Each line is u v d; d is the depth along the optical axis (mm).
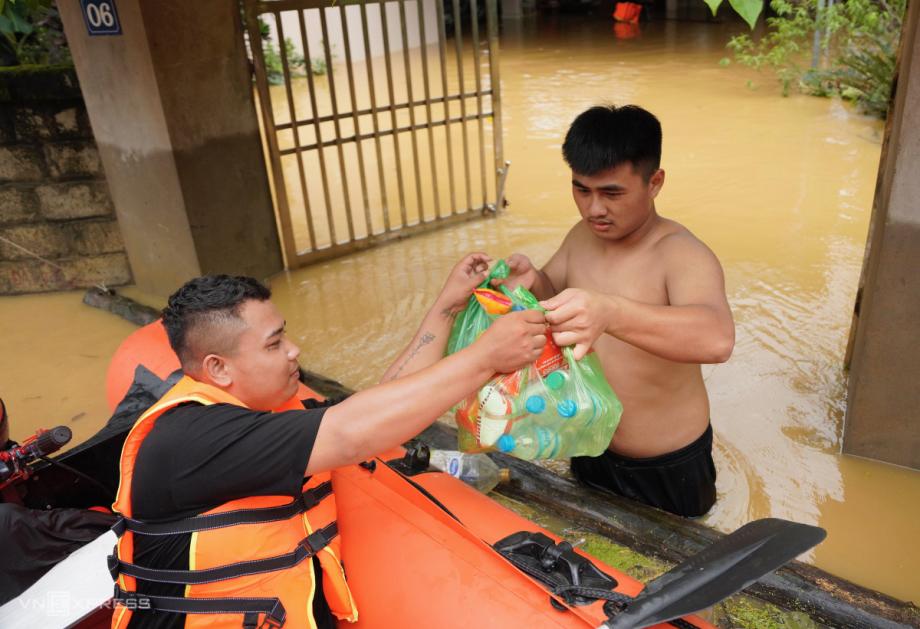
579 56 13672
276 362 1881
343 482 2277
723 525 3100
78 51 5098
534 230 6355
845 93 9188
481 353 1845
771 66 11469
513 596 1840
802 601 2615
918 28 2863
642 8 18328
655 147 2395
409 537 2057
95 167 5527
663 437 2816
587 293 2088
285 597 1818
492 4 6215
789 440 3639
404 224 6340
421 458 2596
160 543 1823
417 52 15297
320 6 5465
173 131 4941
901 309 3172
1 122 5309
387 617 1928
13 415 4246
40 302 5711
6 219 5559
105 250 5762
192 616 1806
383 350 4676
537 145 8656
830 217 6203
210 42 5035
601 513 3000
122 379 3268
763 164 7512
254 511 1810
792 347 4398
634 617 1673
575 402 2225
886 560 2912
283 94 12094
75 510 2420
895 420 3359
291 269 5883
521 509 3129
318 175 8188
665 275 2529
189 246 5238
